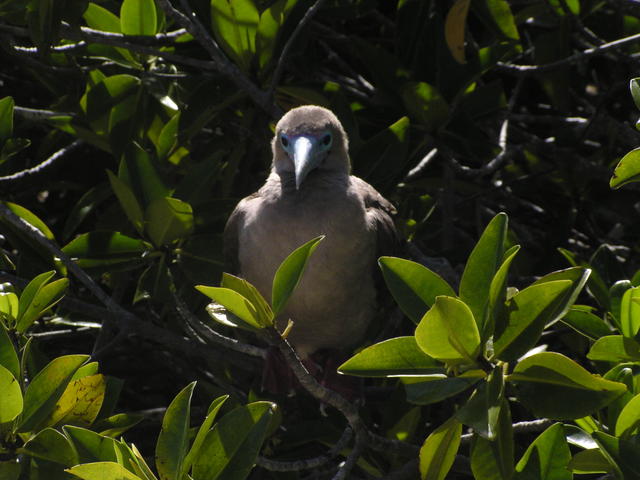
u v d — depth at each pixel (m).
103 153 13.27
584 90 13.62
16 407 6.88
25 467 7.44
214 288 6.22
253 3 9.88
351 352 10.90
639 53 12.17
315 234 9.54
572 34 12.51
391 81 11.30
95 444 6.80
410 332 11.62
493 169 11.03
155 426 12.04
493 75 14.50
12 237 9.76
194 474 6.73
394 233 10.29
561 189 13.05
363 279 10.01
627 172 7.09
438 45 11.05
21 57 10.62
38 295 7.96
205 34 9.50
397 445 7.80
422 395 6.49
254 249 9.72
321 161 9.78
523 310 6.37
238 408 6.83
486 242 6.57
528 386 6.50
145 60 10.95
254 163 13.62
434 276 6.70
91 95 10.53
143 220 9.74
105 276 10.95
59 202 13.77
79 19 9.45
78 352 12.55
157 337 9.84
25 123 12.65
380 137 10.69
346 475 7.61
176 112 10.79
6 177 10.91
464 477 10.46
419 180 12.64
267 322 6.47
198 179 10.04
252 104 10.91
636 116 14.05
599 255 8.88
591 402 6.34
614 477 6.80
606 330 7.56
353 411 7.30
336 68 14.31
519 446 9.84
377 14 13.22
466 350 6.34
